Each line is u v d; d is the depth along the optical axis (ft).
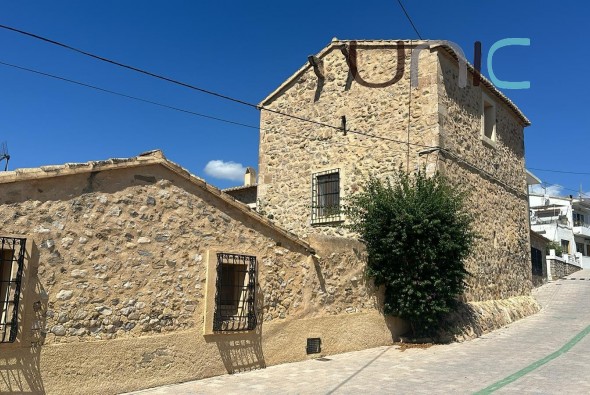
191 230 25.95
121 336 22.68
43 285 20.56
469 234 37.60
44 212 20.98
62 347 20.76
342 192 46.06
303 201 48.80
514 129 58.34
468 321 40.29
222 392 22.54
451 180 42.75
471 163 46.83
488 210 49.55
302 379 25.34
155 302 24.07
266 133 53.36
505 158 55.06
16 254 19.98
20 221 20.26
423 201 36.65
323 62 50.29
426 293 35.50
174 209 25.41
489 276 48.01
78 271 21.67
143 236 24.04
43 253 20.71
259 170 52.95
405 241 35.65
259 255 28.96
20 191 20.43
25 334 19.79
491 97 52.60
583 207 157.17
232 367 26.78
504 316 46.47
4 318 19.51
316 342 31.68
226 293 28.02
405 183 38.09
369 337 35.35
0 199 19.85
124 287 23.07
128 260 23.36
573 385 23.15
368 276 35.96
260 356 28.27
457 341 37.47
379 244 36.47
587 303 60.29
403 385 23.77
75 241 21.75
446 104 43.42
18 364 19.56
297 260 31.27
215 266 26.55
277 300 29.66
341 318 33.53
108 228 22.88
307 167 49.34
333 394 22.12
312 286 31.91
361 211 38.81
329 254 33.40
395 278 35.99
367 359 31.12
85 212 22.24
